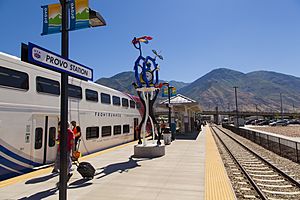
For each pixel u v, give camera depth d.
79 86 14.38
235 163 12.83
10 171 9.04
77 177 8.80
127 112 22.38
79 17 5.04
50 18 5.24
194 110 43.53
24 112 9.79
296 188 8.17
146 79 14.92
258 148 20.78
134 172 9.52
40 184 7.93
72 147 9.06
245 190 7.83
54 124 11.63
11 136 9.12
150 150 13.52
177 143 20.98
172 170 9.86
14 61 9.52
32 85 10.32
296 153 13.45
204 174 9.13
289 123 84.62
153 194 6.76
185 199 6.34
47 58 4.50
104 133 17.31
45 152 10.98
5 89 9.00
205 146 18.56
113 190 7.15
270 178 9.63
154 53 15.89
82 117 14.34
